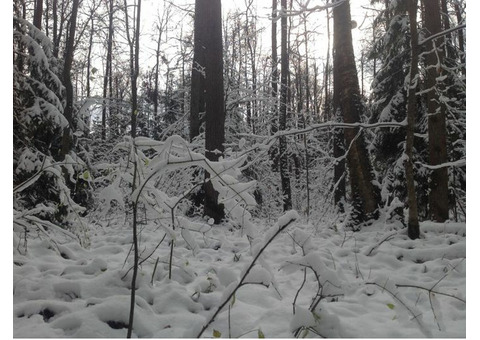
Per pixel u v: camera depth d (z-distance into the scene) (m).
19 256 4.56
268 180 11.68
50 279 3.73
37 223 4.70
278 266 5.04
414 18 6.05
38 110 6.75
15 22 7.26
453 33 10.86
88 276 3.95
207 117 8.67
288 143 13.85
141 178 3.52
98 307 3.13
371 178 7.42
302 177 14.85
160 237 6.71
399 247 5.72
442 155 7.01
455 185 7.96
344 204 8.73
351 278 4.54
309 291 4.08
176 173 9.29
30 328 2.93
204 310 3.51
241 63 15.31
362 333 2.99
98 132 17.23
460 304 3.67
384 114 8.81
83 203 9.02
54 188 6.33
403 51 8.72
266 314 3.29
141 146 3.52
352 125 6.25
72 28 8.41
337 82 7.87
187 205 9.21
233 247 6.05
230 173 3.61
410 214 6.18
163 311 3.41
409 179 6.18
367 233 6.92
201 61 10.24
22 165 6.12
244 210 3.62
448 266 4.80
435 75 7.01
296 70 19.69
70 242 6.02
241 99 11.79
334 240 6.56
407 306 2.99
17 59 7.70
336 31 7.71
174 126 12.01
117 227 7.85
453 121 8.27
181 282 4.15
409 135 6.15
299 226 8.47
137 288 3.62
